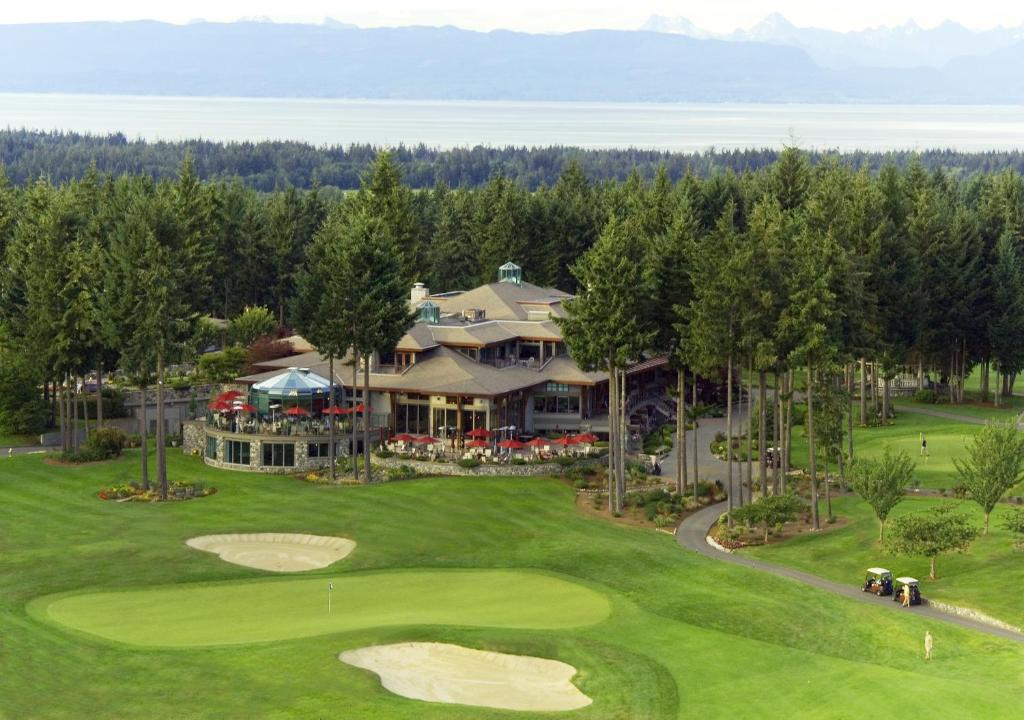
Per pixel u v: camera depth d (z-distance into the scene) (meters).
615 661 61.31
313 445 115.62
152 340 104.06
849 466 105.38
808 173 191.25
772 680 58.94
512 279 156.75
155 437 131.38
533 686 58.84
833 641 67.38
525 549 87.38
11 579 77.88
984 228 159.62
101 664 59.34
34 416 129.25
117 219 159.88
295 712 53.75
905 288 129.00
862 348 108.19
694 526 98.75
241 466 115.62
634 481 112.19
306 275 122.25
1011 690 58.22
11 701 54.22
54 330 114.44
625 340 101.56
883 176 153.50
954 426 131.00
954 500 99.88
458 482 109.62
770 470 116.50
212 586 77.44
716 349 98.25
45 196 157.62
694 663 61.81
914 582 76.25
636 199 183.50
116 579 78.50
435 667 60.75
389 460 115.75
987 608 74.38
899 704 54.78
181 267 115.56
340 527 93.31
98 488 105.94
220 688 56.25
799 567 86.06
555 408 130.75
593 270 102.69
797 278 96.94
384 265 111.25
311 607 72.12
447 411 121.81
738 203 196.75
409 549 87.31
